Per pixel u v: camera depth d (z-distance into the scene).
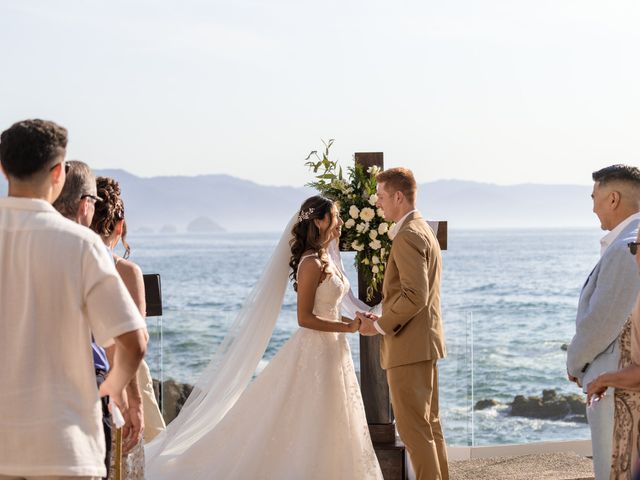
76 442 2.24
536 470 5.06
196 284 50.31
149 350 5.29
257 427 4.50
